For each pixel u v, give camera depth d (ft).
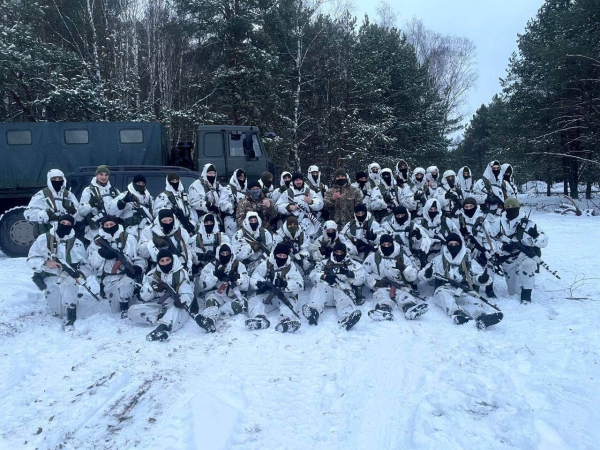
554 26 80.23
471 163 177.88
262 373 16.15
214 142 36.86
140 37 78.48
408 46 96.48
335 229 24.09
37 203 22.65
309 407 14.05
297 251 24.22
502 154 86.33
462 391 14.78
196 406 13.60
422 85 94.12
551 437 12.34
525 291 23.35
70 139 35.60
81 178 31.07
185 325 20.71
